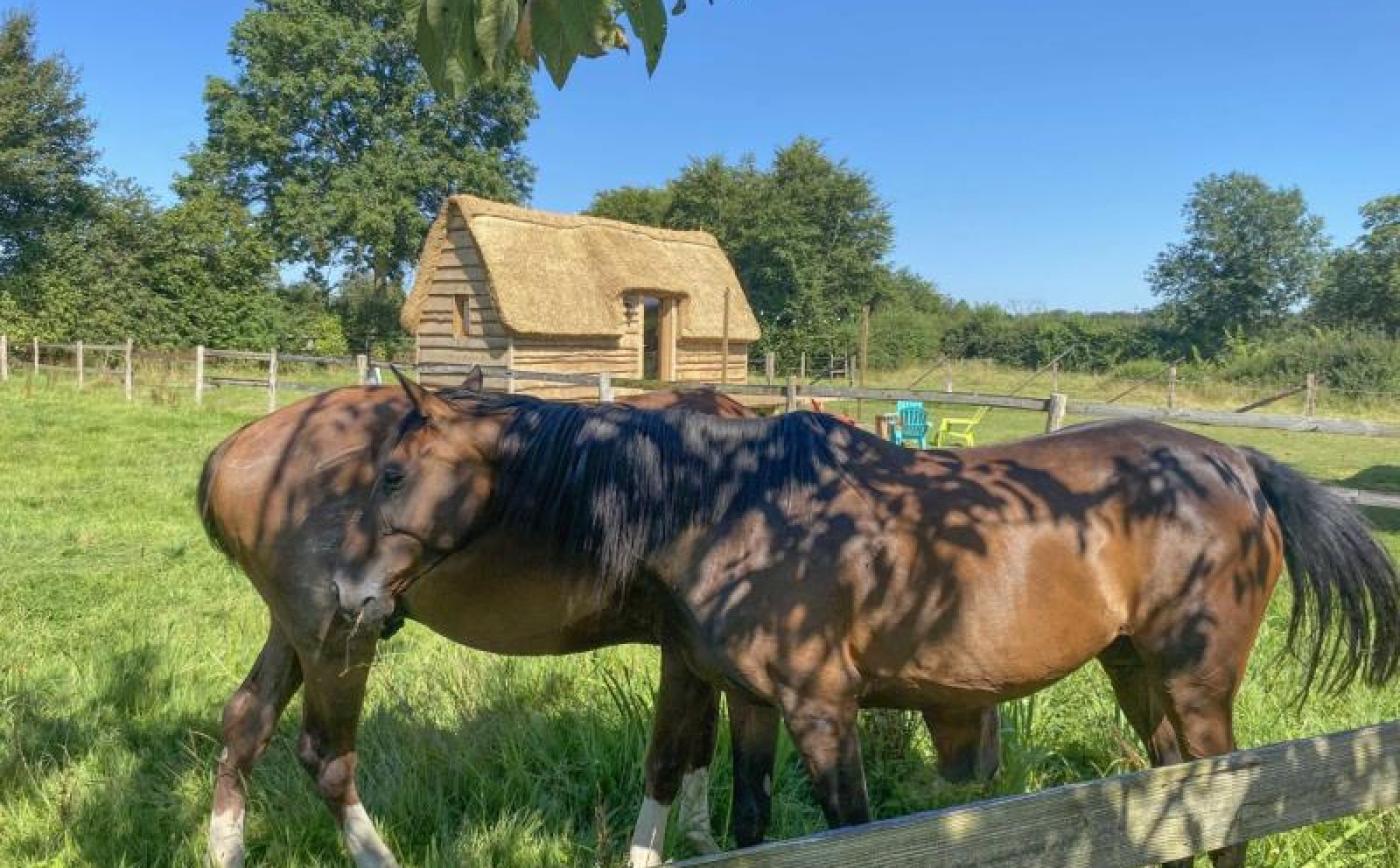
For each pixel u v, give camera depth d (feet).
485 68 5.69
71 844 11.80
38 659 18.21
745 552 9.83
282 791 13.12
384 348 130.00
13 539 28.04
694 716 11.68
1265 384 95.20
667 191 164.96
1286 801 6.87
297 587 11.10
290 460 11.30
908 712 14.48
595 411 10.78
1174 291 157.38
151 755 14.44
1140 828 6.32
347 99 136.36
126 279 97.14
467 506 9.84
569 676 16.96
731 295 68.80
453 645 19.30
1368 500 28.94
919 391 34.12
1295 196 151.74
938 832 5.69
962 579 9.64
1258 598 10.44
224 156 136.67
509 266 54.80
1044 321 137.49
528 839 12.26
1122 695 11.67
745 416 14.03
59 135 103.19
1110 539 10.09
